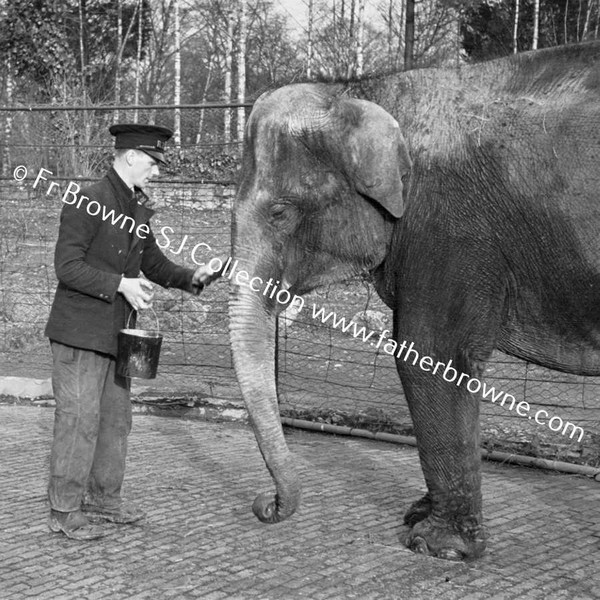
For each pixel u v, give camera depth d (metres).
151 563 4.62
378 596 4.23
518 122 4.28
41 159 14.98
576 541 4.98
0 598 4.19
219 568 4.56
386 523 5.24
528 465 6.53
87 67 28.14
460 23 16.83
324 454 6.82
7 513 5.36
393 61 5.02
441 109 4.43
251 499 5.68
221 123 21.28
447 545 4.66
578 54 4.34
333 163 4.29
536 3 20.56
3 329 10.50
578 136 4.16
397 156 4.19
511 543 4.93
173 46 34.25
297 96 4.36
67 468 4.93
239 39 25.42
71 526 4.98
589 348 4.55
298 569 4.55
